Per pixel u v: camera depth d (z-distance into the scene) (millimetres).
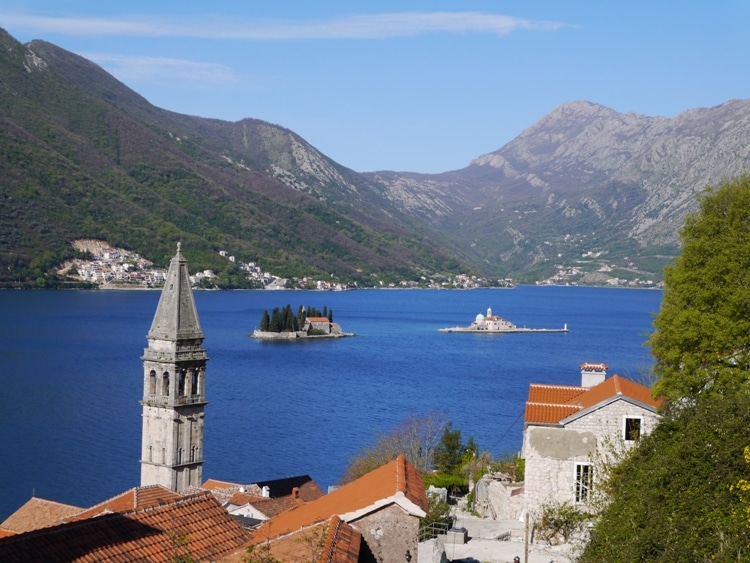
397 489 48062
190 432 107250
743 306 69500
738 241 72312
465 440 178750
